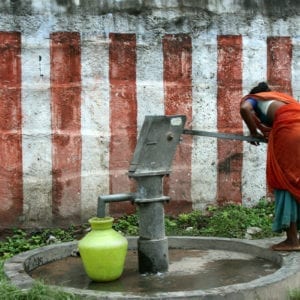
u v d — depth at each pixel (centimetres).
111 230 639
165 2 928
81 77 902
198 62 941
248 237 866
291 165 679
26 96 886
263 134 709
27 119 888
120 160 920
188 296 569
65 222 903
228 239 736
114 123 916
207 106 945
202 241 743
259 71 962
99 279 632
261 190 966
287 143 679
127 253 734
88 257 630
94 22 905
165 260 657
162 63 930
